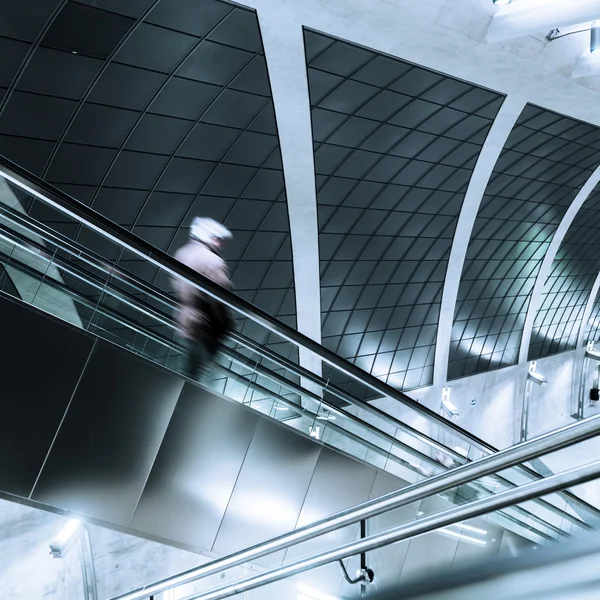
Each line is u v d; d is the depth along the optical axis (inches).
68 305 275.0
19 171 256.7
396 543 169.3
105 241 886.4
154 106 808.3
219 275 470.0
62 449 273.4
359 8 728.3
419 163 1090.1
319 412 370.9
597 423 102.3
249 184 992.2
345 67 837.2
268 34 758.5
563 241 1581.0
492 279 1498.5
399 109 947.3
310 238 1123.3
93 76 735.7
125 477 292.2
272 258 1126.4
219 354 332.2
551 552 119.6
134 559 890.1
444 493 177.5
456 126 1026.7
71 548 823.1
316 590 205.6
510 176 1230.3
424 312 1417.3
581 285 1827.0
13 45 664.4
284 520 353.1
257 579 234.4
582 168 1318.9
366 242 1202.0
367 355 1386.6
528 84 947.3
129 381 287.0
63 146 796.6
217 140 899.4
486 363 1676.9
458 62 861.2
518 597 123.5
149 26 700.7
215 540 330.3
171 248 1006.4
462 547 142.4
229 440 325.4
